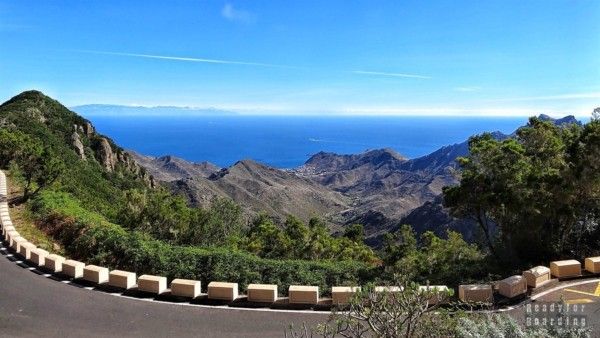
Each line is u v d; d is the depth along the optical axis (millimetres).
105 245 21188
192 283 16297
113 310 15320
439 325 8828
